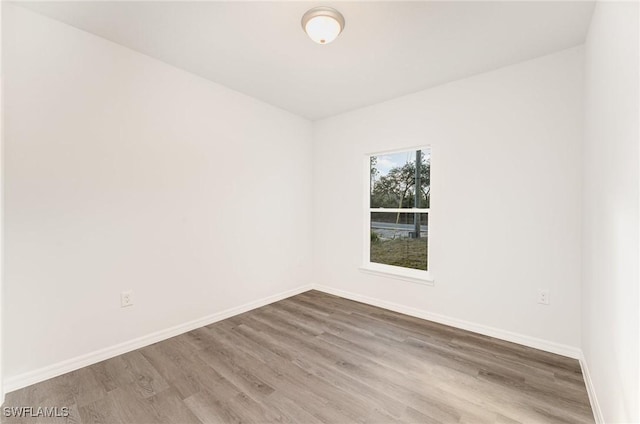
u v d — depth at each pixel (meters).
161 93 2.55
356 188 3.69
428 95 3.04
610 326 1.41
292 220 3.88
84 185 2.13
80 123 2.10
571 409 1.69
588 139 1.97
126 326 2.36
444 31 2.06
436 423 1.58
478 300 2.73
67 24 2.04
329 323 2.96
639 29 1.03
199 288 2.86
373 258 3.72
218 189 3.01
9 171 1.82
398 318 3.10
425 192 3.25
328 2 1.79
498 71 2.59
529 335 2.46
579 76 2.22
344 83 2.94
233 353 2.34
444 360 2.24
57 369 2.01
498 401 1.76
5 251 1.81
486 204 2.67
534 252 2.44
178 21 2.00
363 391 1.86
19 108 1.85
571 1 1.73
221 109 3.02
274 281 3.64
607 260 1.47
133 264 2.40
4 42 1.79
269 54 2.41
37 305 1.93
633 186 1.10
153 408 1.70
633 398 1.08
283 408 1.70
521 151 2.48
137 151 2.41
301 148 4.00
